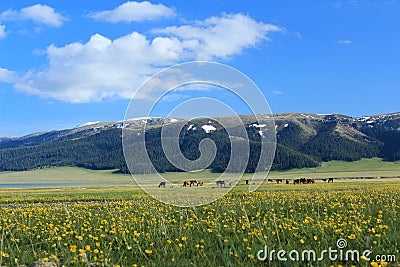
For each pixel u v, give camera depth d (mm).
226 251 10383
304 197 23469
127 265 10203
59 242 12070
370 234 12086
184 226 14227
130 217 16703
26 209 22828
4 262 10625
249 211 18031
